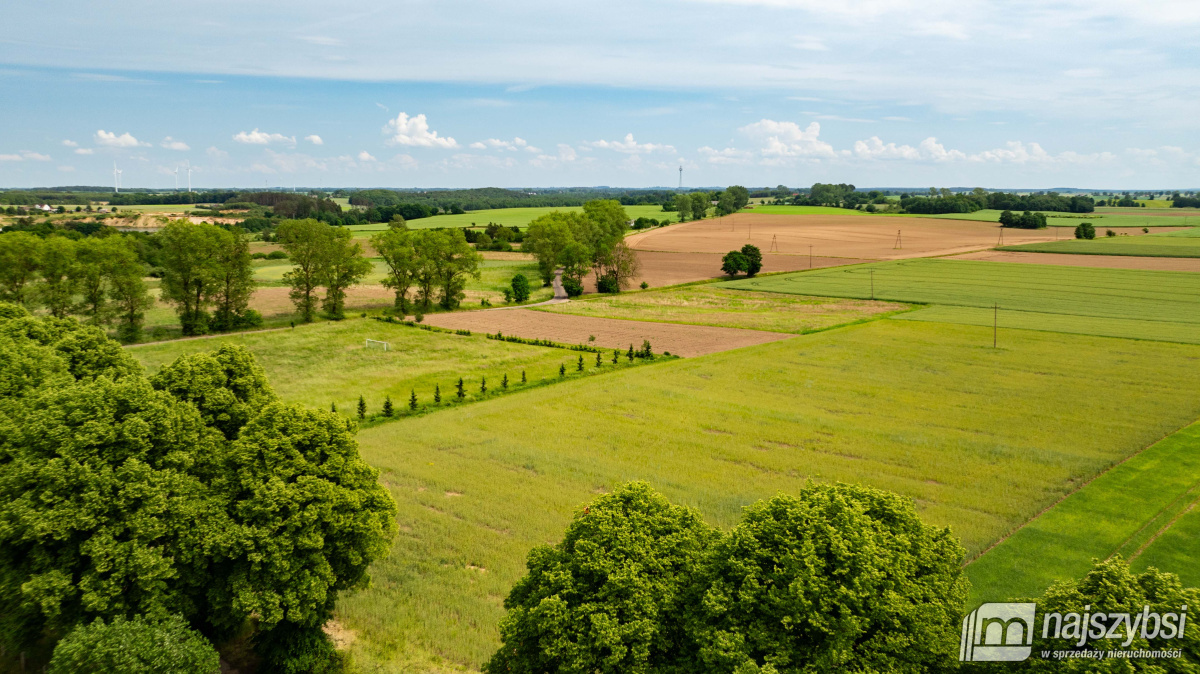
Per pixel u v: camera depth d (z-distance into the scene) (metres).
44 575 20.00
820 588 16.30
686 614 17.81
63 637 20.47
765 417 49.16
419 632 24.58
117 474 21.64
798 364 65.25
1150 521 31.78
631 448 43.06
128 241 80.81
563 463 40.38
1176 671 14.17
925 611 16.45
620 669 17.39
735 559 17.80
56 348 33.34
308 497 22.80
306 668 22.38
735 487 36.84
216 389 26.83
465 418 49.62
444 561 29.47
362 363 69.56
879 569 16.80
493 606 26.03
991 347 70.81
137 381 24.23
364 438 45.44
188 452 23.73
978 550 29.38
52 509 20.48
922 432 45.50
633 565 18.67
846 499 19.25
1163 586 15.98
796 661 16.25
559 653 17.53
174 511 21.72
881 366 63.88
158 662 18.33
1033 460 40.06
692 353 72.12
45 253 70.44
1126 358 64.75
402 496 35.84
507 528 32.31
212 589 22.05
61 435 21.69
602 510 20.80
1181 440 42.59
